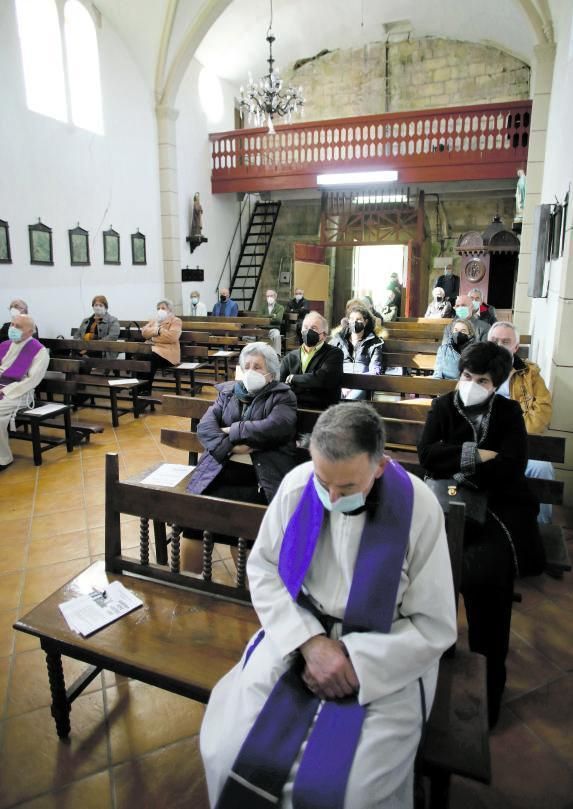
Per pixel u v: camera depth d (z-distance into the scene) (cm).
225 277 1402
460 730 141
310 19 1278
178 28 1008
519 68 1248
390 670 132
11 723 201
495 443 229
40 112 812
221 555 320
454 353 459
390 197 1284
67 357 767
